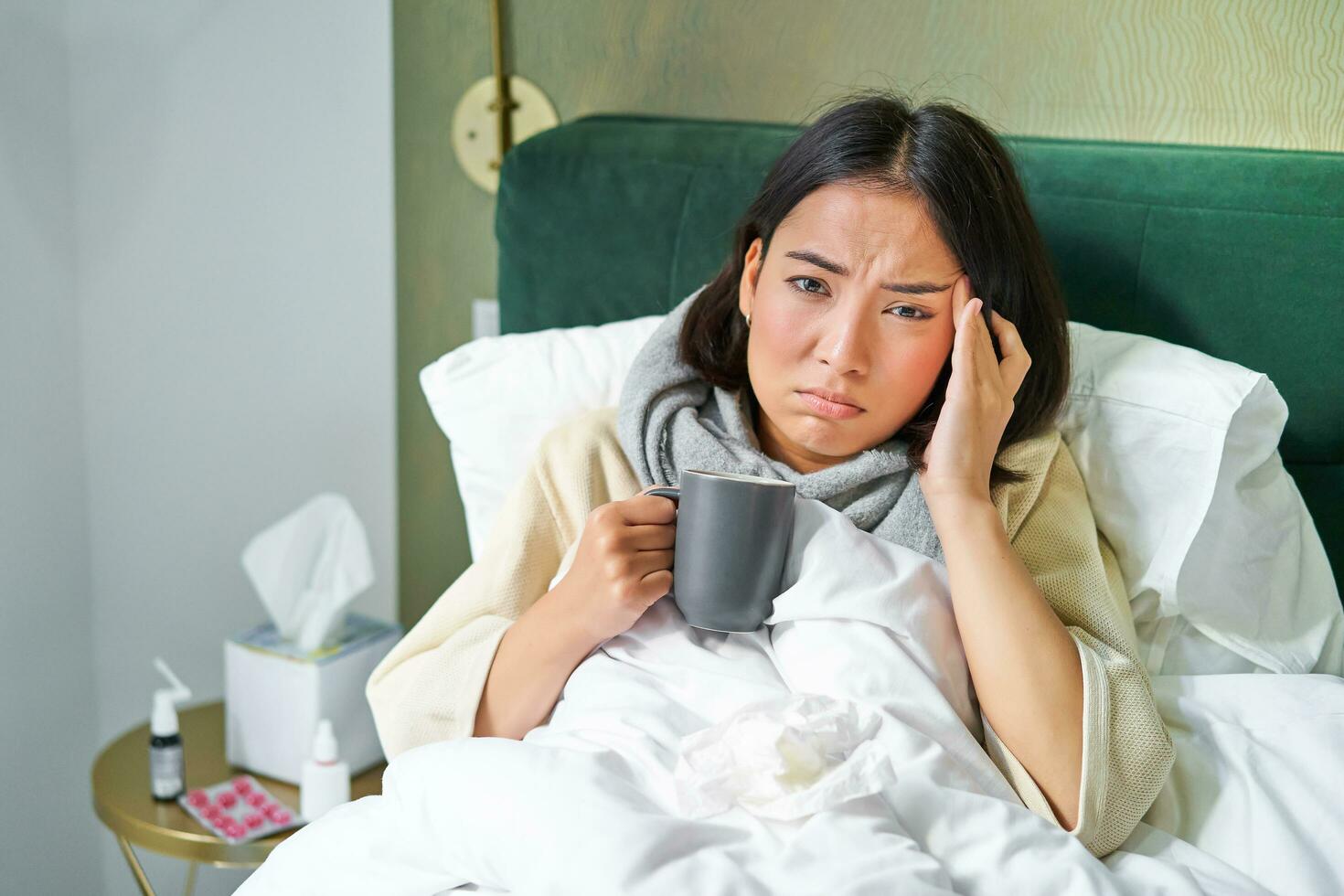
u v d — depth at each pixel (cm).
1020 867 81
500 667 105
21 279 168
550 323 157
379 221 172
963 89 145
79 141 175
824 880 77
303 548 153
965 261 102
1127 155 133
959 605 98
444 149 168
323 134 172
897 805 85
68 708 180
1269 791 96
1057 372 111
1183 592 110
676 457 112
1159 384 112
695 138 150
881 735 89
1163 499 110
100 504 183
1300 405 128
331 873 90
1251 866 93
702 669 96
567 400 130
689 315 117
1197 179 130
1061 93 141
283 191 174
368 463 180
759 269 110
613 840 78
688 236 149
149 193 176
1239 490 112
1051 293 111
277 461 182
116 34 172
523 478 117
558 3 161
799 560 98
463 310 173
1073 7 138
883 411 104
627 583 97
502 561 113
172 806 143
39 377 173
